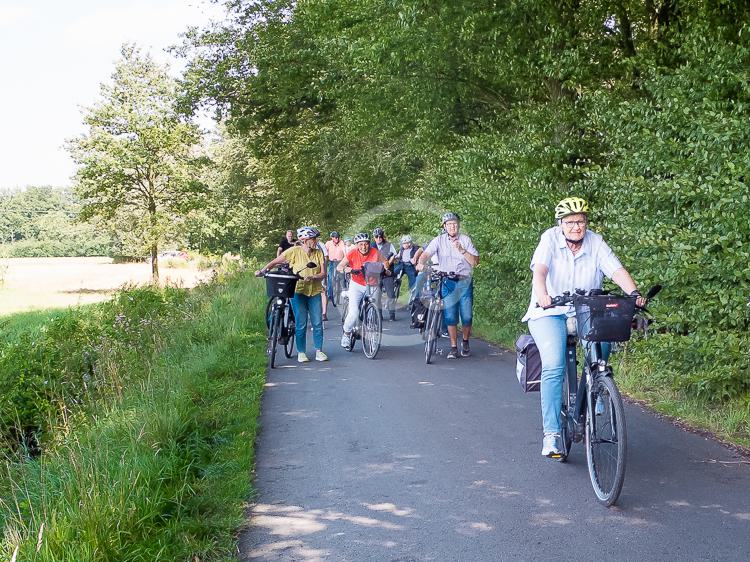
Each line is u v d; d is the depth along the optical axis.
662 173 8.17
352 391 8.66
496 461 5.84
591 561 4.00
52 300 35.34
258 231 44.66
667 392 7.68
